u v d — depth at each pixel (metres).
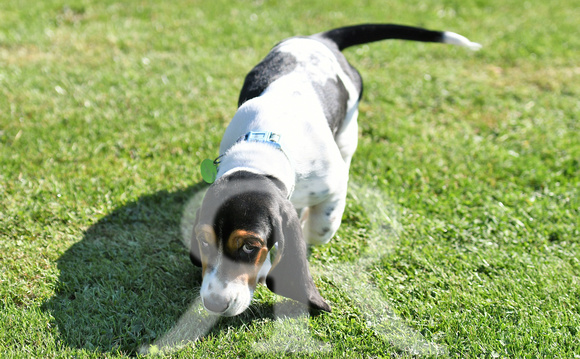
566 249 1.81
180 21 3.13
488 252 1.79
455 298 1.68
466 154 2.11
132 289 1.68
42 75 2.50
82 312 1.62
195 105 2.30
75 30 2.98
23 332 1.57
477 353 1.58
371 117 2.31
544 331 1.60
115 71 2.56
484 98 2.51
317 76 1.76
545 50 3.01
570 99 2.55
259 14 3.27
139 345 1.57
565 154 2.12
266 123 1.62
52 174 1.94
